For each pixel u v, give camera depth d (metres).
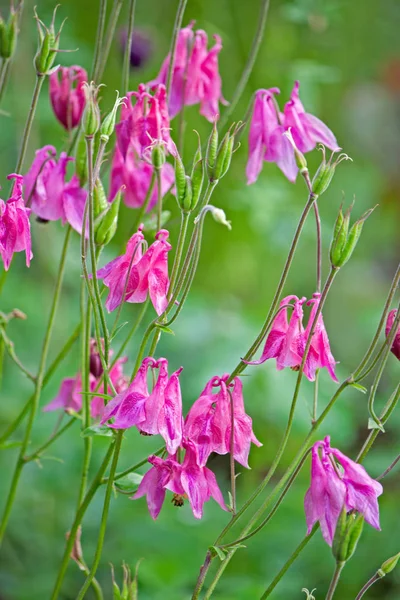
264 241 2.56
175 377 1.41
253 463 2.11
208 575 1.80
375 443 2.08
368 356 1.42
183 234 1.43
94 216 1.48
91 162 1.43
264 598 1.43
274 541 1.84
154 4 2.48
